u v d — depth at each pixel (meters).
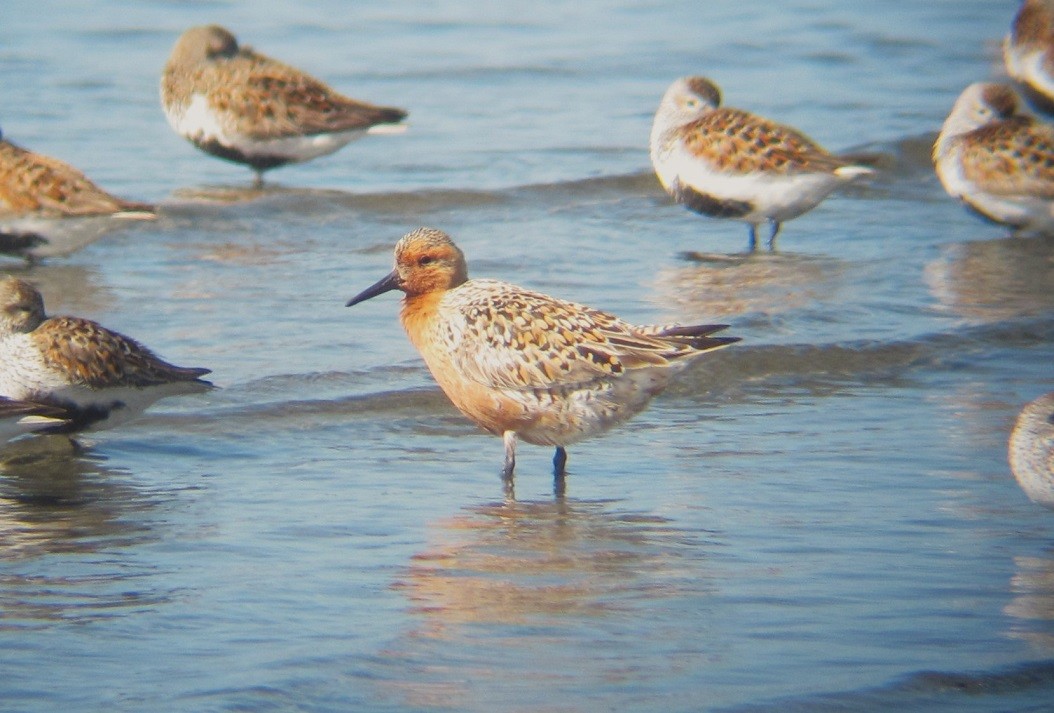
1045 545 10.79
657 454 12.84
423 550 10.66
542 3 36.66
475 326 12.00
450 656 8.88
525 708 8.24
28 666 8.72
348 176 23.45
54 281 17.92
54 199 18.44
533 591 9.91
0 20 31.88
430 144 25.16
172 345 15.38
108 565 10.34
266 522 11.23
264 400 13.88
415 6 35.66
